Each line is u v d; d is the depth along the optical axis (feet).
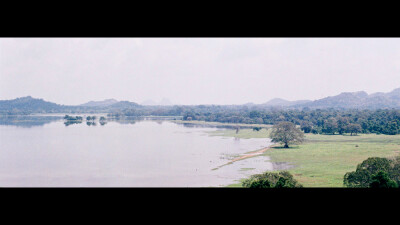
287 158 204.54
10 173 167.94
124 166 184.55
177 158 211.00
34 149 253.44
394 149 223.51
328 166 173.47
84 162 197.67
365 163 111.45
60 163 194.39
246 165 185.68
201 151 241.14
